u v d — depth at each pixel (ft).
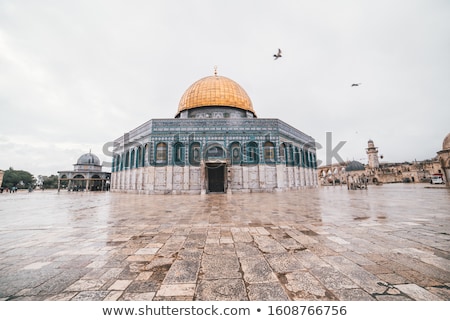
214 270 10.75
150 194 77.00
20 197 77.20
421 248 13.55
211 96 88.33
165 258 12.62
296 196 57.77
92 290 9.00
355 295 8.26
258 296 8.35
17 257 13.12
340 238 16.10
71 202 51.70
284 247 14.25
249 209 32.99
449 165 69.36
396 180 177.06
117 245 15.34
